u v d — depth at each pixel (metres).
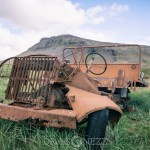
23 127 3.85
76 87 4.36
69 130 3.87
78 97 3.90
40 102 3.83
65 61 4.50
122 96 7.24
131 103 8.73
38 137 3.47
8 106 3.73
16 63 4.31
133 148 3.71
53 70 3.96
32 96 4.07
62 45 159.50
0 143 3.42
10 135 3.61
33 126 3.99
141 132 4.51
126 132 4.45
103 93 5.11
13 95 4.22
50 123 3.46
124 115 6.25
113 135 3.87
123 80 7.14
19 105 4.07
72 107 3.70
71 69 4.30
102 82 7.46
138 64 7.61
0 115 3.76
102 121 3.55
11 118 3.66
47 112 3.49
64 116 3.41
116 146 3.61
